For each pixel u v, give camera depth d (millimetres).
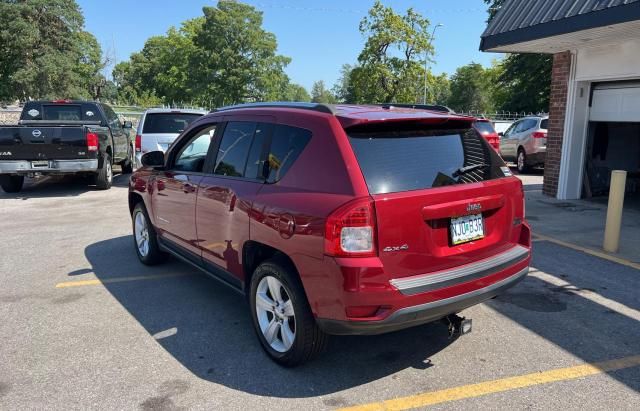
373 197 2953
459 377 3408
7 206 9922
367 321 2961
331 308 3027
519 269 3676
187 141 4973
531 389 3250
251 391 3248
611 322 4262
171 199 4953
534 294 4910
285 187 3422
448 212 3195
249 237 3656
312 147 3340
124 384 3328
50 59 54875
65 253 6488
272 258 3508
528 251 3809
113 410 3033
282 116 3730
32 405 3082
